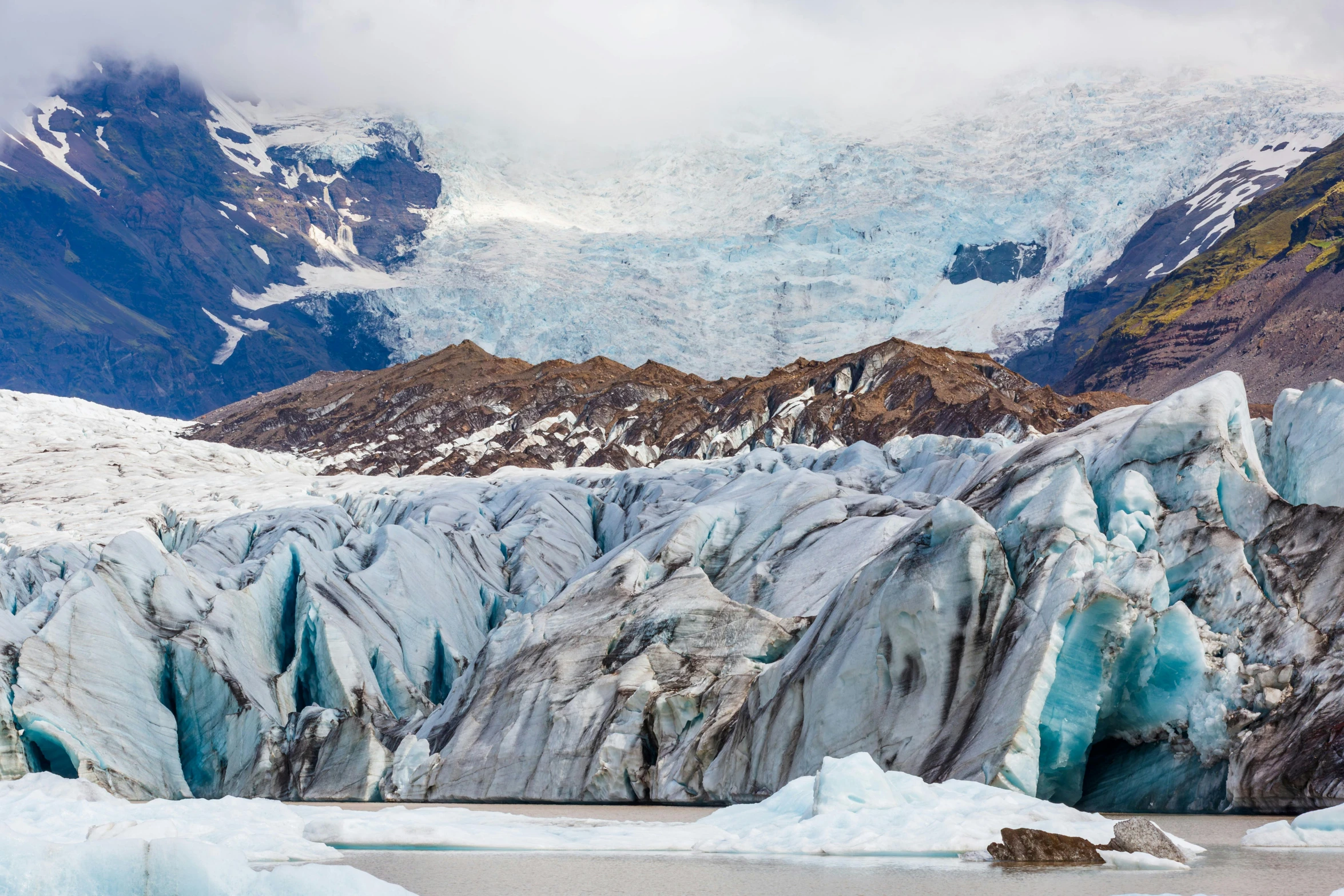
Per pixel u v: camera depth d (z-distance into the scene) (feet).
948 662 136.77
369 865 105.19
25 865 73.51
